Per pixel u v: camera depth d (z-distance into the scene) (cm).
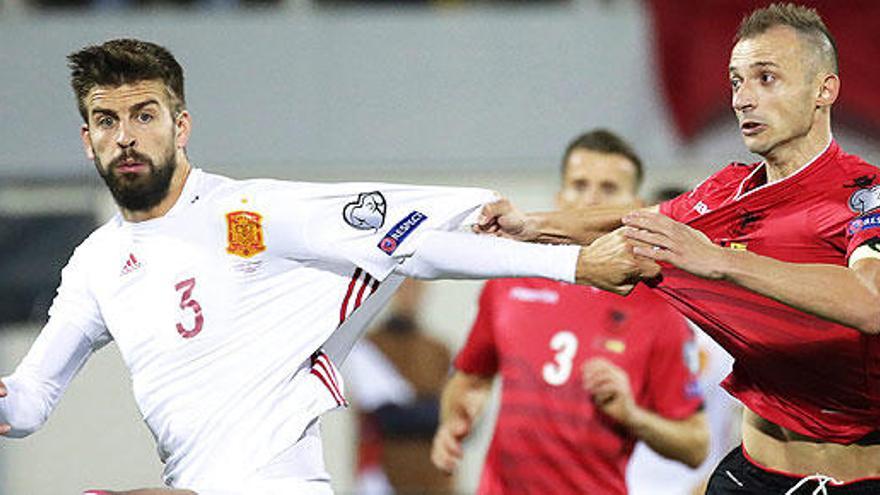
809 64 1833
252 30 4753
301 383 1838
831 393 1895
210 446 1808
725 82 4628
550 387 2631
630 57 4712
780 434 1964
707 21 4644
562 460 2627
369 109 4759
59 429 4550
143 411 1853
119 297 1869
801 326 1875
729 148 4659
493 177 4772
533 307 2662
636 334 2631
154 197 1848
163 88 1839
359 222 1830
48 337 1920
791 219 1859
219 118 4744
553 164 4741
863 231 1773
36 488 4541
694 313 1938
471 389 2791
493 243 1816
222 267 1834
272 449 1798
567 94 4731
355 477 4206
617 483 2642
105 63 1820
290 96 4753
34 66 4741
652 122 4691
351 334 1909
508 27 4756
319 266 1847
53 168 4728
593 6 4750
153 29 4747
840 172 1847
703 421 2662
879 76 4494
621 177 2656
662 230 1723
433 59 4759
